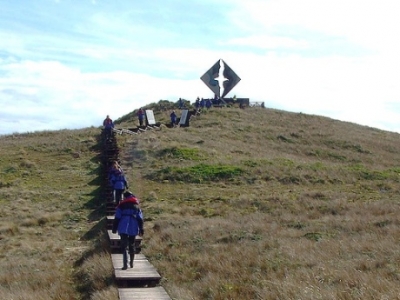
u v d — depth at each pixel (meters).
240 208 26.22
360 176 35.53
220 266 13.67
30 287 13.71
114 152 38.53
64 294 12.72
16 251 19.47
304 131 54.59
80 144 42.66
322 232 19.33
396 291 9.77
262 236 18.73
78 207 27.41
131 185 31.33
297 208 25.58
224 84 66.44
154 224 22.41
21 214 25.80
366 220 21.47
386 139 57.25
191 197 28.72
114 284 12.86
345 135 55.25
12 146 42.97
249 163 36.22
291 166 36.47
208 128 51.06
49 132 51.62
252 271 13.09
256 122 57.34
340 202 26.58
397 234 17.78
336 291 10.03
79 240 21.47
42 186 31.83
